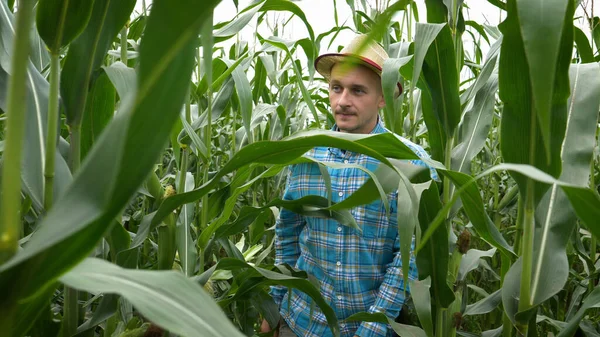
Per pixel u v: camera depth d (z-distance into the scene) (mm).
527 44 792
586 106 1484
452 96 1773
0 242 572
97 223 608
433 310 1909
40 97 1256
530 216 1400
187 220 2066
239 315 2432
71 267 650
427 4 2051
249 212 1997
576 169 1448
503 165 795
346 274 2541
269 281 1857
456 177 1450
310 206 1933
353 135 1405
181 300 701
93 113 1505
